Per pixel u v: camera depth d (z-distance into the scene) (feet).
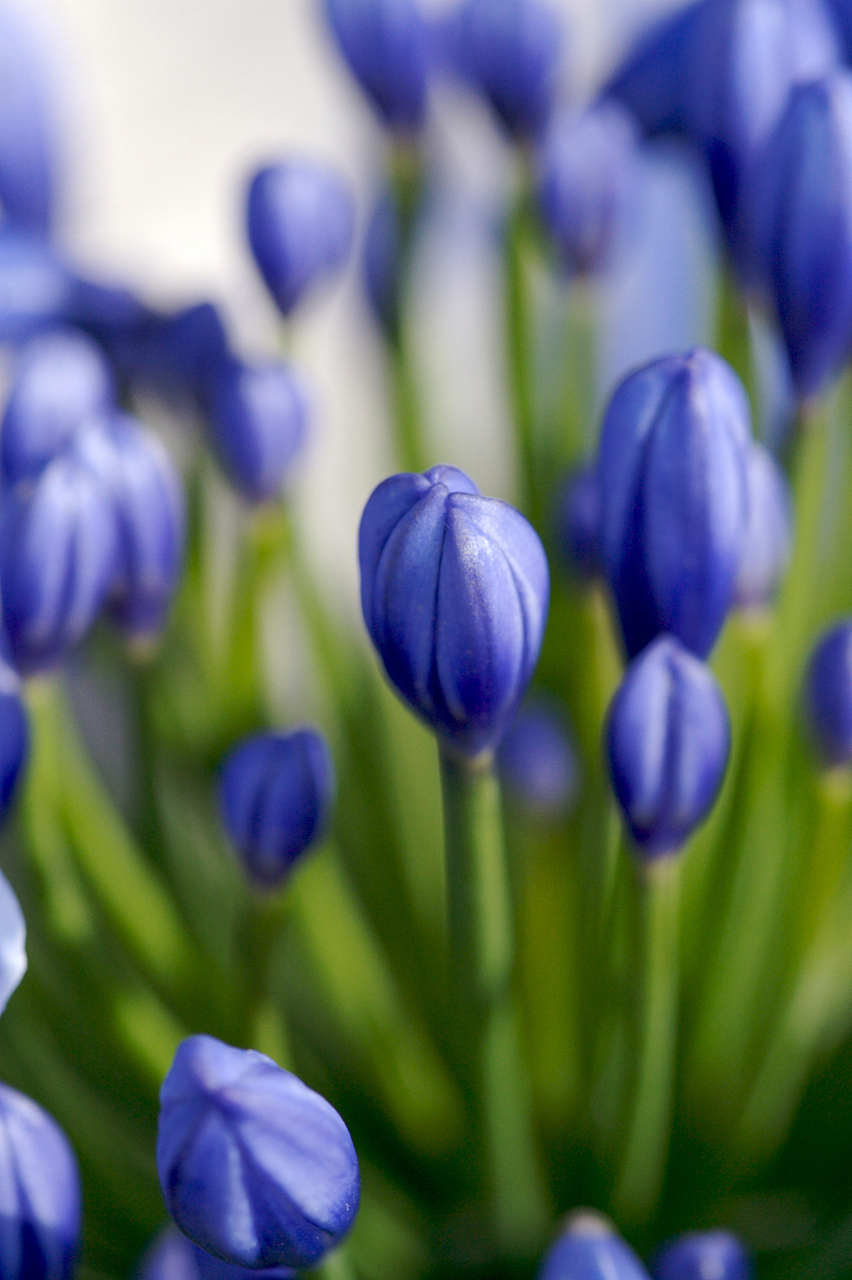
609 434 0.87
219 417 0.98
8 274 0.98
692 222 1.30
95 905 0.95
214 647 1.01
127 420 0.93
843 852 0.95
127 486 0.92
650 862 0.89
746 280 0.94
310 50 1.84
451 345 1.49
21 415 0.95
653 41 1.00
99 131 1.76
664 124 1.01
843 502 1.01
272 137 1.85
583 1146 0.97
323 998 1.00
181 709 1.00
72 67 1.05
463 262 1.49
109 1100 0.98
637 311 1.35
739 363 0.96
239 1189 0.82
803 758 0.96
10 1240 0.85
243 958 0.91
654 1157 0.93
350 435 1.63
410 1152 1.01
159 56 1.82
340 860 1.05
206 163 1.83
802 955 0.96
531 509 1.03
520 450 1.03
